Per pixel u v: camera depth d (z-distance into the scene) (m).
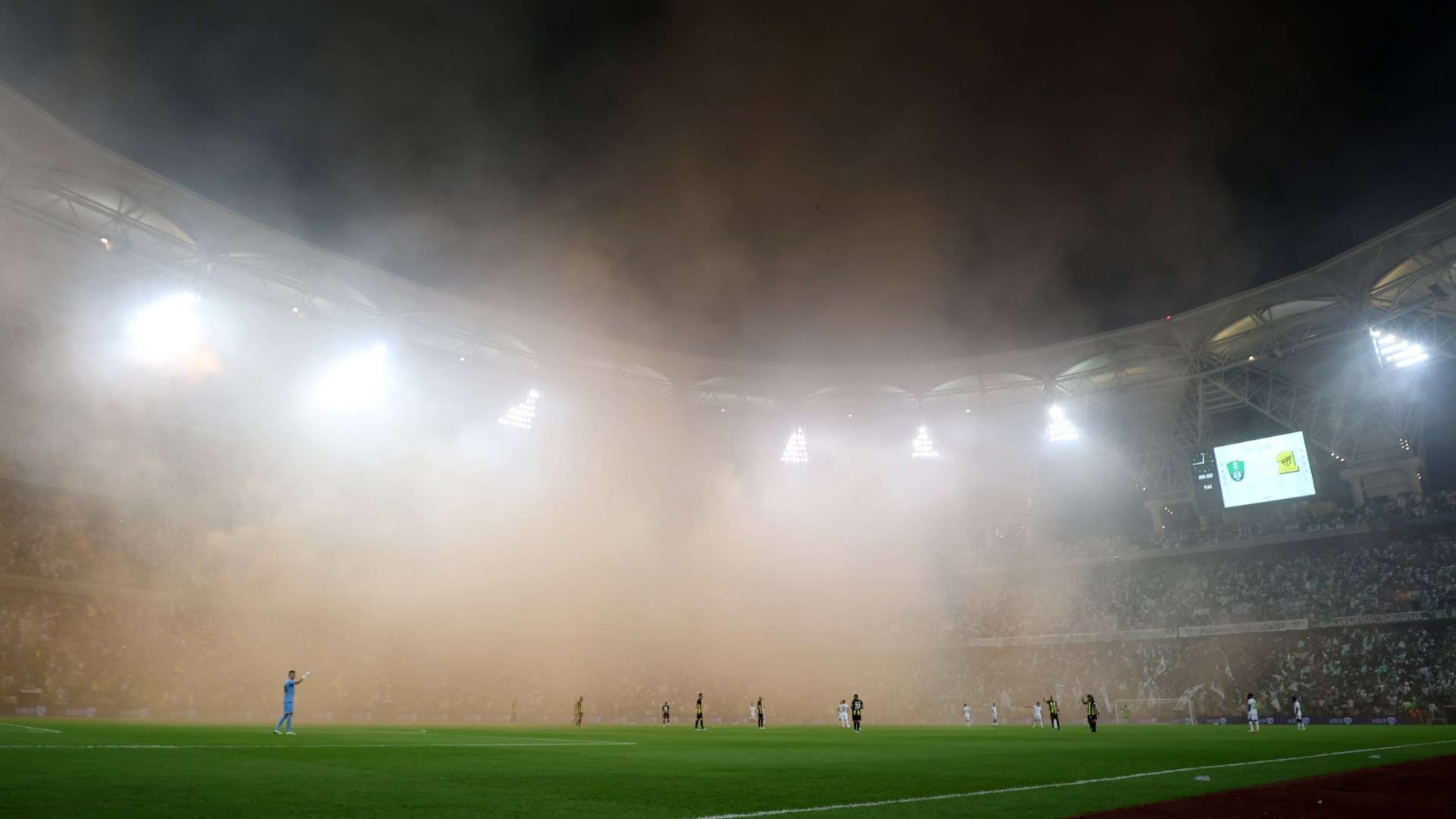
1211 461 74.44
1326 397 69.38
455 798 11.70
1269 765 18.67
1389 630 62.28
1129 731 43.03
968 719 57.72
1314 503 72.38
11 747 17.52
